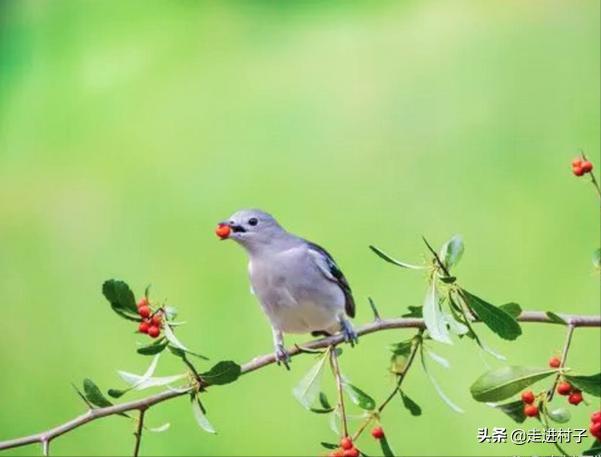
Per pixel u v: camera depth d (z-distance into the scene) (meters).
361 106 17.72
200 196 16.41
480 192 15.38
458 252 6.20
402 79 18.20
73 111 18.67
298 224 15.62
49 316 14.78
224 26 20.50
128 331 14.29
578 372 12.09
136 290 14.90
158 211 16.20
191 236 15.61
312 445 12.16
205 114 18.25
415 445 11.79
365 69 18.62
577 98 16.88
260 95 18.55
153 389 12.76
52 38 19.98
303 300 7.95
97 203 16.44
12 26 19.92
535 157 15.92
